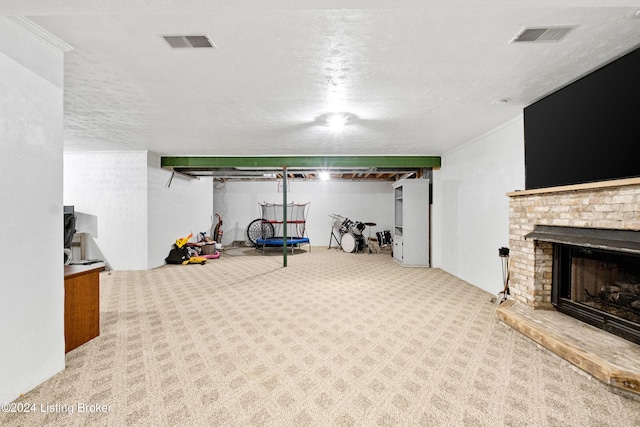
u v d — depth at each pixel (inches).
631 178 85.9
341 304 152.0
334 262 287.7
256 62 96.3
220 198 416.8
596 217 97.0
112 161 243.8
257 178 390.9
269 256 326.6
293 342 107.7
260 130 178.2
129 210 243.6
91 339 108.8
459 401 74.7
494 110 141.2
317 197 415.2
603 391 78.3
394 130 176.7
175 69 101.1
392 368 90.1
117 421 67.2
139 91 119.8
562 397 76.0
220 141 207.8
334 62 96.3
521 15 72.6
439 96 124.3
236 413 70.2
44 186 81.1
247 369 89.4
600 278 109.0
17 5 57.5
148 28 77.7
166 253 274.1
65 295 98.9
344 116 150.6
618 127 91.5
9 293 72.5
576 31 79.1
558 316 114.2
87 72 103.0
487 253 177.2
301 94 122.7
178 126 169.2
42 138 80.4
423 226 262.4
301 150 239.0
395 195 303.4
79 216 244.5
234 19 73.9
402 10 70.1
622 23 75.5
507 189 158.1
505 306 126.9
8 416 68.2
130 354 98.2
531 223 126.5
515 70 101.6
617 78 92.0
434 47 87.3
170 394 77.1
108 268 244.2
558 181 114.7
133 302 155.0
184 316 134.0
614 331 96.8
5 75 70.8
